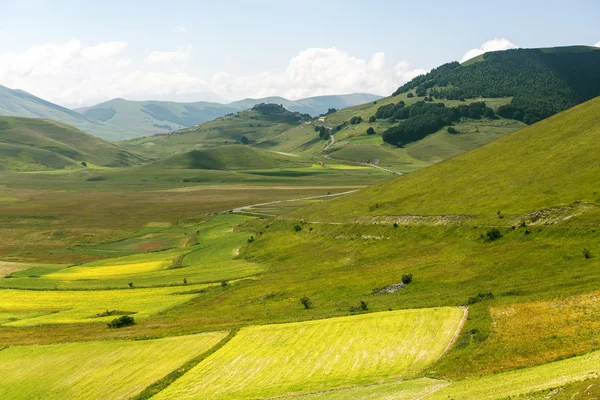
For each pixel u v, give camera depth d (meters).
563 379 38.00
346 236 132.00
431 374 48.50
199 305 94.38
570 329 49.16
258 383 53.75
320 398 46.72
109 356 66.88
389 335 59.44
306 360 57.34
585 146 120.69
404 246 111.50
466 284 75.69
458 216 112.00
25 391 60.41
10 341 77.88
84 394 57.88
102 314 93.50
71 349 70.69
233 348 63.59
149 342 69.62
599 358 41.25
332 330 63.84
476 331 54.91
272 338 64.75
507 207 105.25
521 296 61.97
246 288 101.31
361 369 52.94
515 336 51.09
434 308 64.88
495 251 88.56
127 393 56.44
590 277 62.38
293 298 88.69
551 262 74.56
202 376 57.28
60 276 130.75
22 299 108.31
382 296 79.44
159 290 109.81
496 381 42.03
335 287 89.75
